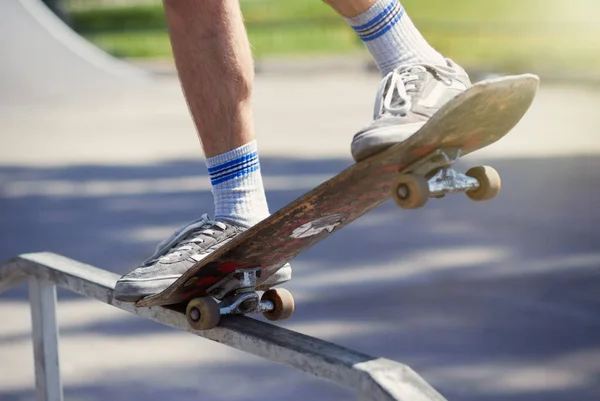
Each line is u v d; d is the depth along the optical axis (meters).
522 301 7.55
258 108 23.81
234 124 2.84
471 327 6.93
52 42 28.31
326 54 38.53
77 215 11.87
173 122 22.53
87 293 3.15
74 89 28.52
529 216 11.15
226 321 2.64
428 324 7.01
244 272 2.78
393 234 10.32
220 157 2.87
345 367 2.10
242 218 2.88
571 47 35.00
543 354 6.35
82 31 48.12
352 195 2.53
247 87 2.85
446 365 6.19
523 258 9.02
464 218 11.13
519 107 2.35
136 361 6.46
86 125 22.30
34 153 18.08
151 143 19.09
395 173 2.46
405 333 6.82
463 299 7.65
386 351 6.47
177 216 11.59
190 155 17.30
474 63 32.84
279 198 12.30
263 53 39.41
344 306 7.53
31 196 13.42
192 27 2.80
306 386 5.93
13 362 6.57
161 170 15.60
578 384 5.81
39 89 28.25
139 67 36.06
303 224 2.61
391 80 2.62
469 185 2.48
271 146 17.61
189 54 2.82
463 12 43.41
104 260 9.40
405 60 2.76
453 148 2.41
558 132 18.84
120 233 10.66
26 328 7.30
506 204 11.97
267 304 2.88
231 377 6.12
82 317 7.48
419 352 6.43
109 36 46.97
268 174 14.48
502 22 41.50
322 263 9.00
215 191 2.92
